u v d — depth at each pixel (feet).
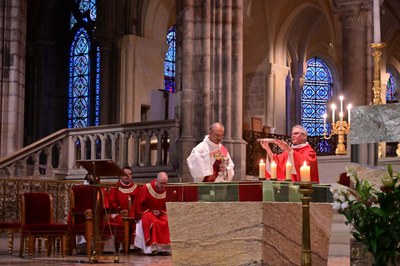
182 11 73.20
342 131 73.15
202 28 72.79
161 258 52.75
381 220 21.53
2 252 59.72
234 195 25.91
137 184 62.69
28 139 127.03
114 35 110.93
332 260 47.32
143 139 79.05
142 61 110.83
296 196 26.86
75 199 55.93
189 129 71.82
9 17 80.18
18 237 68.54
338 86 157.79
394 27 152.35
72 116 127.03
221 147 45.09
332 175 69.77
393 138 24.48
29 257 53.11
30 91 127.95
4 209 68.28
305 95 157.17
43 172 87.56
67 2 129.80
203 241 26.14
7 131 78.84
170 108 80.33
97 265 45.19
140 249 61.05
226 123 72.23
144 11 110.93
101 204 54.19
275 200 25.75
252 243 25.29
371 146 24.75
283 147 37.60
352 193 22.36
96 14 112.98
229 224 25.73
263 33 130.52
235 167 71.77
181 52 73.26
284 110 131.23
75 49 128.16
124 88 109.50
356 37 94.89
